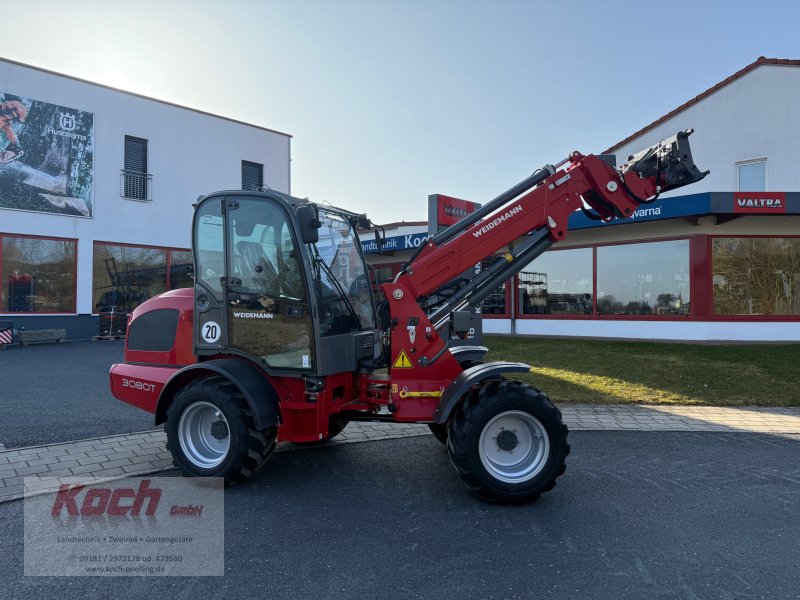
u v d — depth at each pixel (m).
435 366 4.71
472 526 3.82
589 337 14.51
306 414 4.61
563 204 5.08
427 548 3.49
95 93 17.25
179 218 19.23
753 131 16.69
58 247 16.44
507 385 4.24
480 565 3.27
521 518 3.96
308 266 4.58
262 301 4.66
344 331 5.05
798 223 12.54
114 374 5.46
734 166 17.06
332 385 4.77
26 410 7.04
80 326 16.70
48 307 16.20
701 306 12.88
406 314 4.70
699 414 7.08
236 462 4.43
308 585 3.05
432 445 5.80
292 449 5.65
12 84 15.58
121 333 16.69
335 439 5.99
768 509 4.12
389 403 4.74
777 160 16.30
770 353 11.15
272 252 4.65
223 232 4.75
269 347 4.64
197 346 4.90
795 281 12.80
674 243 13.28
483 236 4.94
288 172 22.58
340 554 3.41
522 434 4.30
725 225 12.77
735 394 8.02
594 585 3.04
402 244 15.51
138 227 18.19
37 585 3.06
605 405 7.59
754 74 16.69
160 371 5.26
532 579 3.10
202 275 4.86
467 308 5.02
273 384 4.75
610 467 5.09
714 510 4.09
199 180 19.81
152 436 5.96
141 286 18.23
